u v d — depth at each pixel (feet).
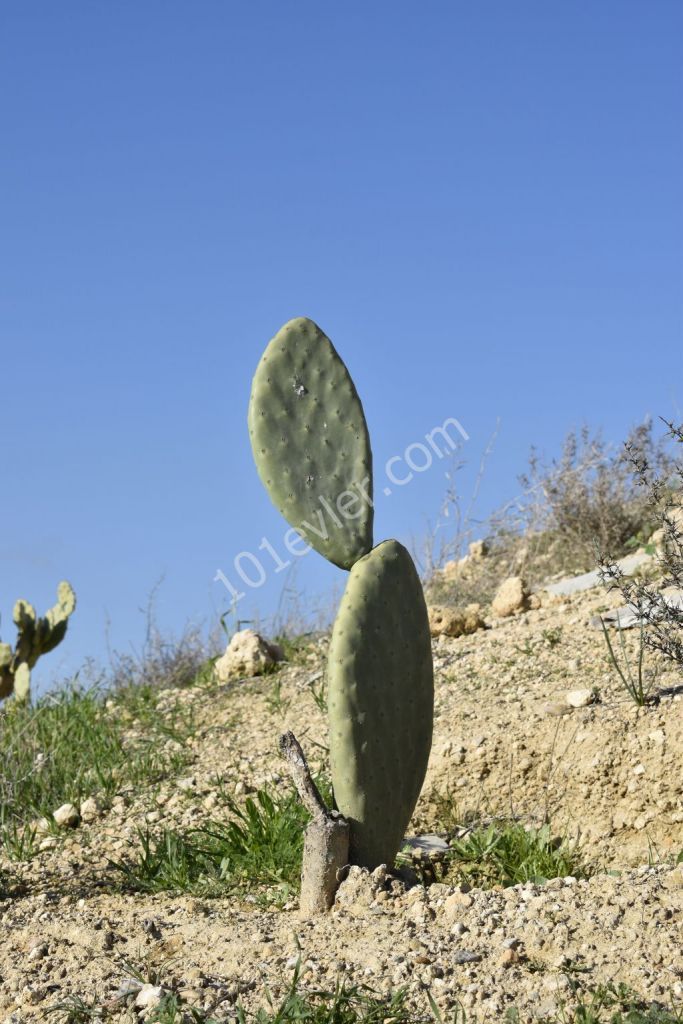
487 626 23.41
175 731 21.52
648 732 14.99
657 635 15.71
